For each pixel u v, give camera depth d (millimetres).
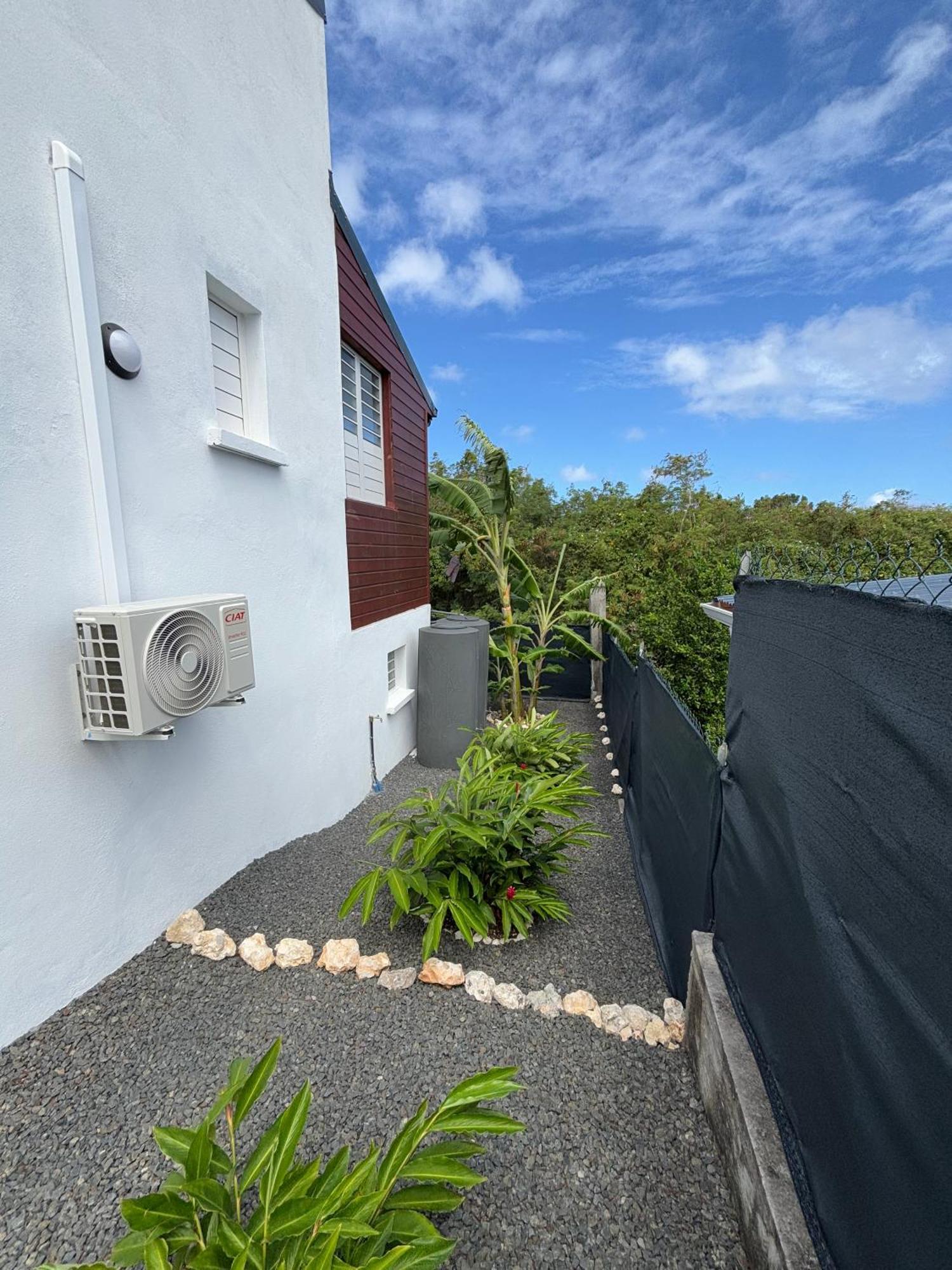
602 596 9711
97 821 2248
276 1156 1390
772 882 1713
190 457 2834
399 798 5426
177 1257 1260
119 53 2324
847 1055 1219
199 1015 2230
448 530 8773
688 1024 2189
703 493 25156
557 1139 1823
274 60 3592
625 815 5016
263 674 3570
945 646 999
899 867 1093
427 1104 1677
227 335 3406
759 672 1990
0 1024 1896
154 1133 1493
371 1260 1125
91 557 2197
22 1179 1599
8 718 1887
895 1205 1010
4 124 1842
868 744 1247
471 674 6551
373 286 5621
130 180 2406
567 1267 1480
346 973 2531
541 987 2639
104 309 2289
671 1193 1668
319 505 4324
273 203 3613
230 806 3207
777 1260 1292
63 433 2078
